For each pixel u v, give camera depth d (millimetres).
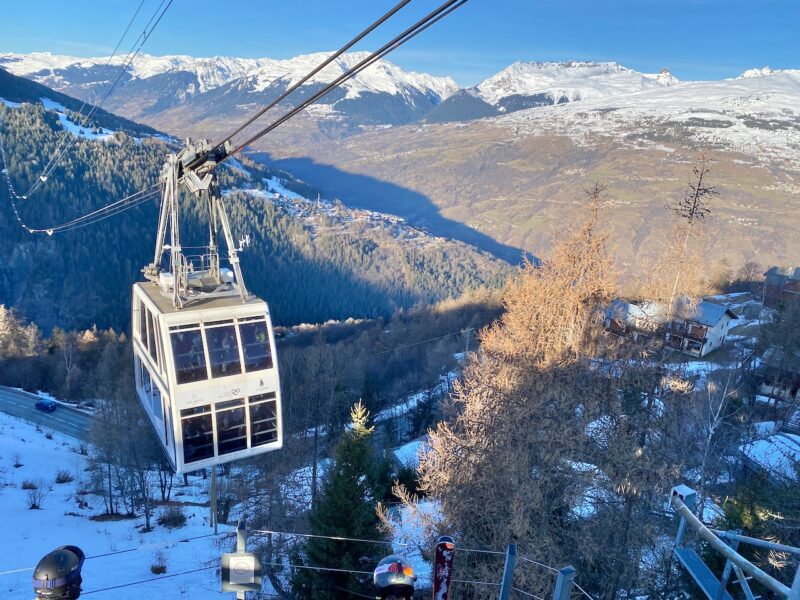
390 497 33688
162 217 16844
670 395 22609
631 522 20156
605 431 22203
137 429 43812
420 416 63281
